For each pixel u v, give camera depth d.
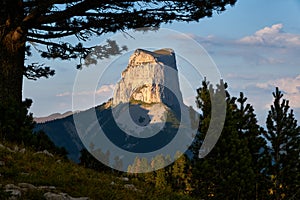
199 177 22.05
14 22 17.64
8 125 13.95
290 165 25.44
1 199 8.41
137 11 18.00
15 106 14.76
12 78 17.97
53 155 13.52
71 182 10.47
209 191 22.20
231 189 21.86
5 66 17.78
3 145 12.60
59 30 19.38
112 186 11.27
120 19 17.81
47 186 9.73
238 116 24.58
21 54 18.45
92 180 11.20
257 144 24.97
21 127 14.12
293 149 25.72
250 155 22.70
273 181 25.50
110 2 18.00
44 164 11.67
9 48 17.89
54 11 19.09
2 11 17.44
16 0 17.45
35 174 10.34
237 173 21.72
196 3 17.42
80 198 9.48
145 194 11.54
